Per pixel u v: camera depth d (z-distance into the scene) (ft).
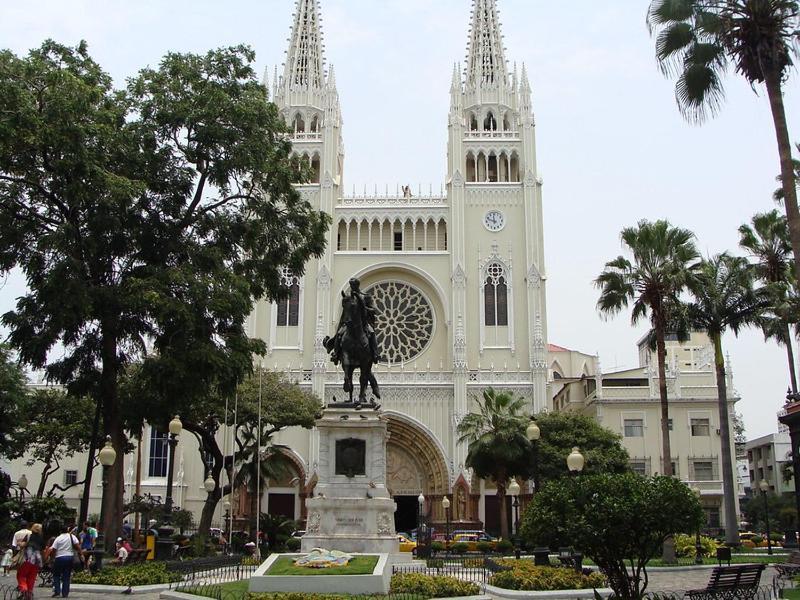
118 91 128.98
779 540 238.27
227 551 168.25
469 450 212.02
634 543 67.15
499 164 296.51
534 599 85.40
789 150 98.07
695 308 177.58
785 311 165.68
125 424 141.79
